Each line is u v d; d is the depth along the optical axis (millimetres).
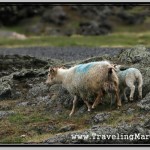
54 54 61188
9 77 39969
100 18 147625
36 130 30562
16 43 89000
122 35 90500
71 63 39750
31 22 147500
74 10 152625
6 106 35375
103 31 128250
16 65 44188
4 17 147750
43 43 84625
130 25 150125
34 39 91875
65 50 66312
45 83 37750
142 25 149875
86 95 32312
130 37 87125
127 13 154875
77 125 29906
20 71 41000
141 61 36344
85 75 31750
